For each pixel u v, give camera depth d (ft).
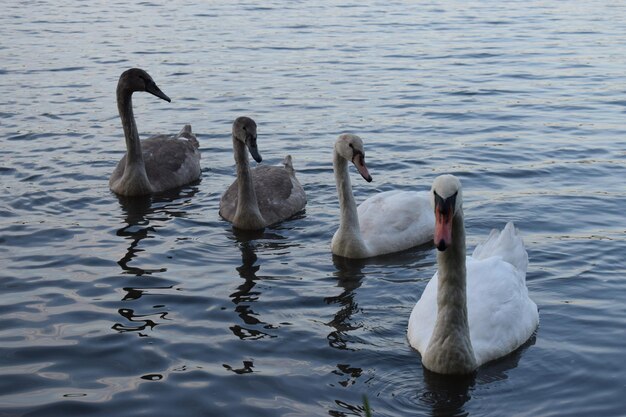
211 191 57.06
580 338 36.14
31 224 49.39
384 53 96.89
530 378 33.27
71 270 43.06
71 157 61.77
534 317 36.88
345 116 72.18
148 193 55.77
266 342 35.96
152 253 45.62
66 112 73.26
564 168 58.44
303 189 55.47
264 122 70.64
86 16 124.26
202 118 72.33
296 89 81.10
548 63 91.56
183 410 30.91
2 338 35.99
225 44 102.06
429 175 57.72
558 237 46.91
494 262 37.47
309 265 44.83
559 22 116.06
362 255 45.88
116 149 63.77
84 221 50.37
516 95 78.74
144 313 38.55
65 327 37.09
